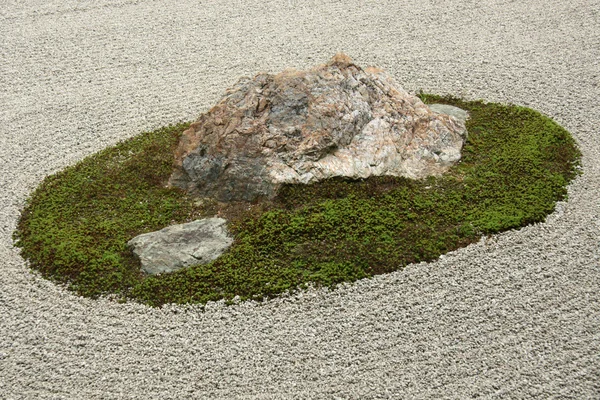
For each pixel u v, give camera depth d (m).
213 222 10.75
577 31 16.66
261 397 8.05
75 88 15.16
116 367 8.56
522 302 9.22
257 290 9.59
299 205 10.97
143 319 9.30
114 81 15.36
